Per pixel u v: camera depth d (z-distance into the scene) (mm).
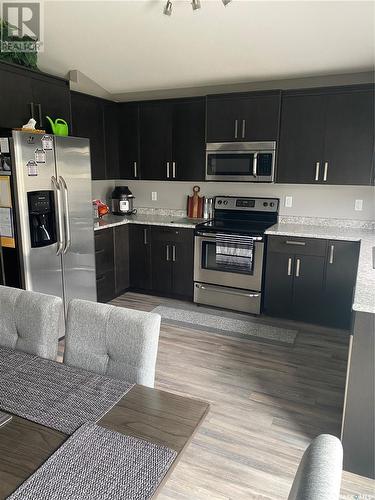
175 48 3555
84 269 3588
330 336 3455
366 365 1817
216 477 1865
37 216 3045
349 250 3414
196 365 2914
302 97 3600
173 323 3688
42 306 1624
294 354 3113
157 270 4359
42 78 3436
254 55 3510
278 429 2217
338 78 3740
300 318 3779
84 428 1072
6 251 3010
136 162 4570
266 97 3707
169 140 4316
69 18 3148
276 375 2793
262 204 4223
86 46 3580
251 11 2916
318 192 3973
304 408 2412
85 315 1556
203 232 3969
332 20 2904
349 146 3520
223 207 4414
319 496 660
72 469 924
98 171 4367
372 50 3223
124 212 4715
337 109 3496
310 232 3611
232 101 3846
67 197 3236
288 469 1928
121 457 967
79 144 3354
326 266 3535
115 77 4180
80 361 1559
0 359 1453
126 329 1478
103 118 4359
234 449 2055
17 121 3232
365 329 1789
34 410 1150
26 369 1383
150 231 4301
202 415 1155
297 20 2953
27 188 2896
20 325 1667
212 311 4031
